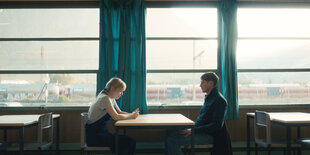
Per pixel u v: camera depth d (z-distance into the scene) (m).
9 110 3.54
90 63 3.68
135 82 3.47
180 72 3.71
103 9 3.53
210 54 3.75
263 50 3.79
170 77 3.70
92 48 3.70
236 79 3.55
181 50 3.73
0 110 3.54
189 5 3.73
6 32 3.68
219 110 2.44
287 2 3.77
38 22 3.70
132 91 3.49
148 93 3.67
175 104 3.69
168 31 3.74
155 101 3.67
